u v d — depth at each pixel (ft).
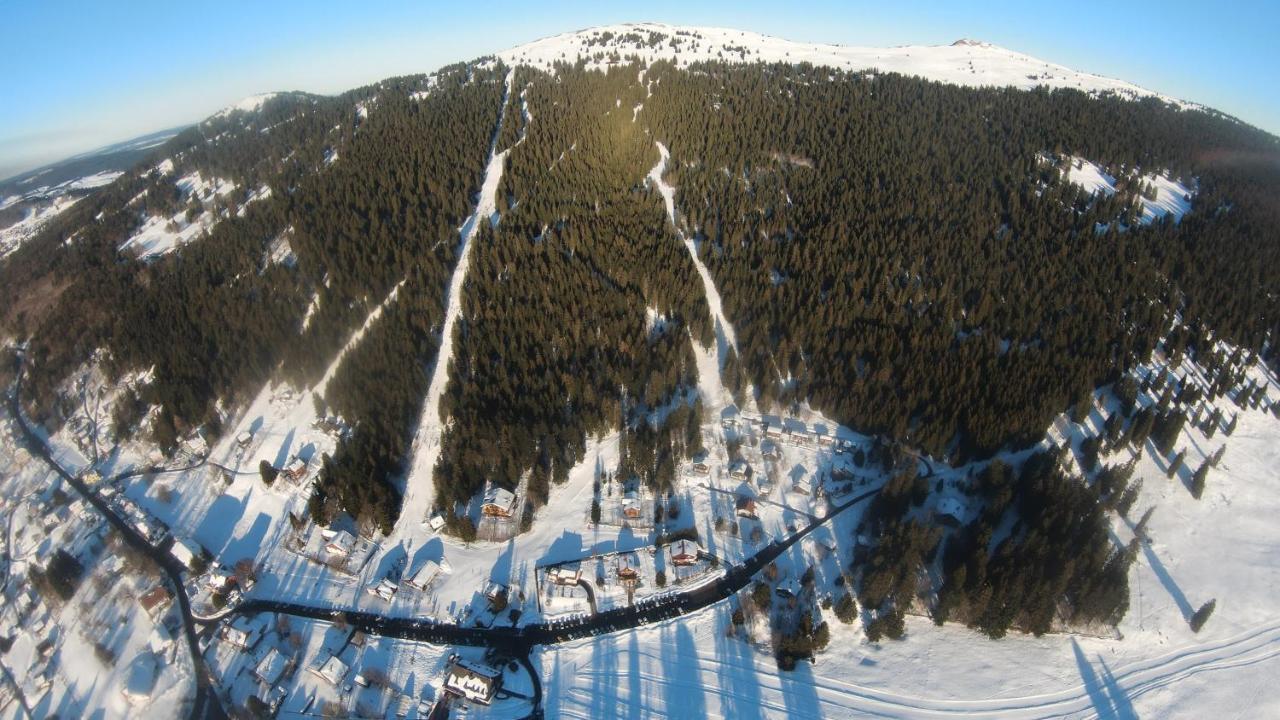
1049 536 241.35
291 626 237.86
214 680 222.07
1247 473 285.84
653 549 257.34
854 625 227.40
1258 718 200.44
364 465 284.00
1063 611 228.22
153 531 281.74
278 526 281.74
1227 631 226.38
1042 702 203.92
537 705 207.41
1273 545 257.55
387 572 255.70
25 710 219.82
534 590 245.86
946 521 260.01
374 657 224.74
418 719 204.64
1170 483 279.90
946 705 203.00
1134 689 208.23
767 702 205.57
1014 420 277.03
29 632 243.60
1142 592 238.27
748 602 234.58
